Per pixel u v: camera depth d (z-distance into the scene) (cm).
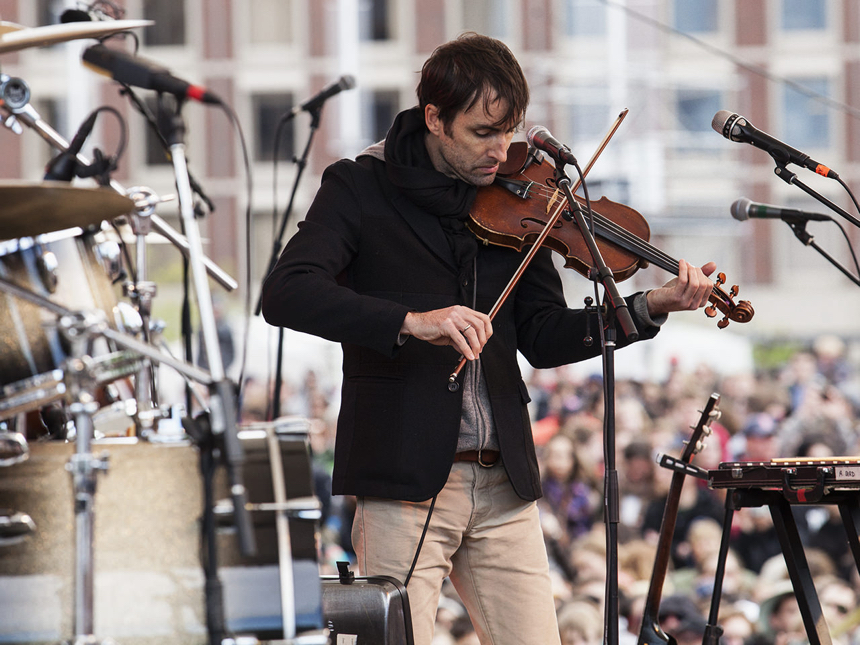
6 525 434
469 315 527
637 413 1969
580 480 1647
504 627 595
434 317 532
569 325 606
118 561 438
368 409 581
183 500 449
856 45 4275
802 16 4331
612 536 535
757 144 656
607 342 552
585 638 1195
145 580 439
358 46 3981
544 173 657
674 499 603
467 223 607
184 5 4241
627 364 2689
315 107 892
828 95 4272
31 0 3850
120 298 595
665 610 1205
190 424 453
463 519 589
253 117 4212
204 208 697
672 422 2061
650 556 1412
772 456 1864
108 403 591
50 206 439
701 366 2402
